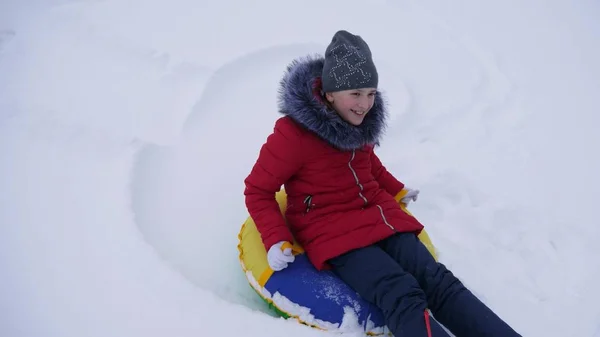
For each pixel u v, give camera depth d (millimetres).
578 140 2980
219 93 3146
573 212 2484
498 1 4465
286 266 1686
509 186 2631
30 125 2604
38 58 3234
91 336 1637
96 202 2162
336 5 4168
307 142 1702
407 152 2844
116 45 3355
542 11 4348
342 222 1752
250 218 1978
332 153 1747
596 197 2580
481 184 2635
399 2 4297
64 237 1985
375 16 4094
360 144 1743
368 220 1756
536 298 2062
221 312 1705
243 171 2613
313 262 1728
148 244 1955
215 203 2387
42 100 2828
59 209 2121
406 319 1517
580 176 2713
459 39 3906
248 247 1853
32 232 2004
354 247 1689
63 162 2400
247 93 3201
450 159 2799
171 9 3842
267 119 3004
